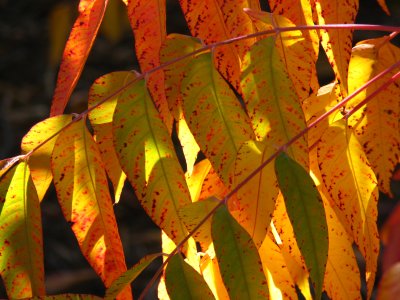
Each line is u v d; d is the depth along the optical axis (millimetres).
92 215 634
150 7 651
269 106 599
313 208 576
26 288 633
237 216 647
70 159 630
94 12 652
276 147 593
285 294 636
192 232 586
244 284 573
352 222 624
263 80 602
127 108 613
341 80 636
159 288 652
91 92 639
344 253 641
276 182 594
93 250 634
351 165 626
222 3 642
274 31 610
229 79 648
